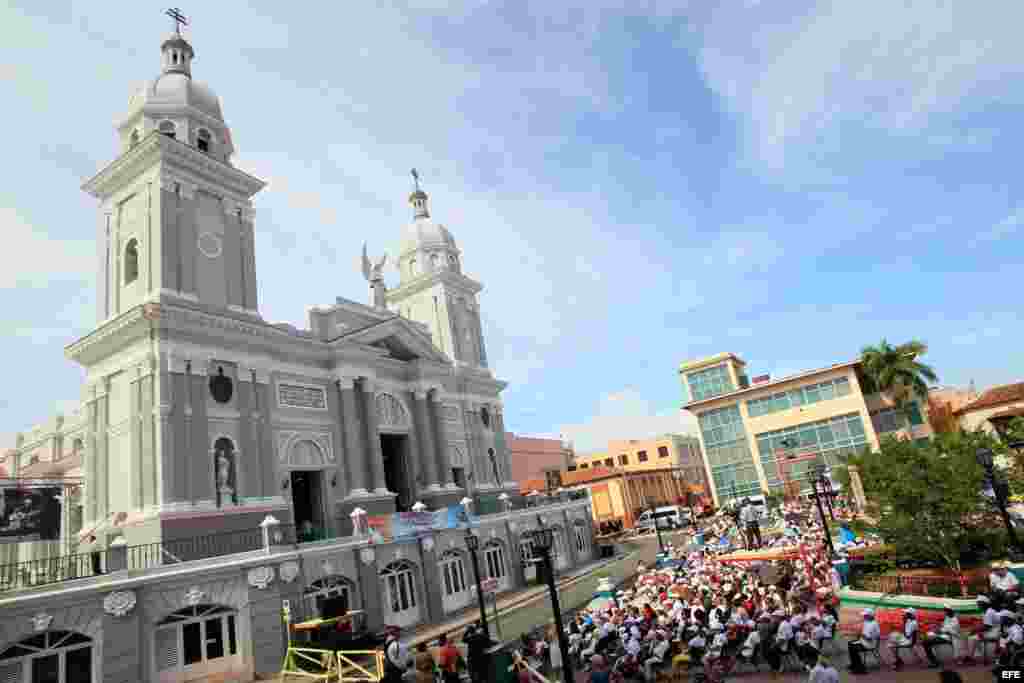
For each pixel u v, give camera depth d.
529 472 76.75
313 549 24.16
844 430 58.78
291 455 29.55
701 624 19.91
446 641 19.12
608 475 70.62
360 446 33.09
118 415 26.47
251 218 31.42
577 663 21.48
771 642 17.98
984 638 15.62
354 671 19.52
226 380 27.31
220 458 26.05
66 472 38.97
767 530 43.81
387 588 27.58
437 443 38.75
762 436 62.81
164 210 27.39
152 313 24.94
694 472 90.94
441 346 45.53
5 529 21.69
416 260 48.44
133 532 23.78
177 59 32.25
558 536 42.72
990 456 19.61
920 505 21.42
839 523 35.66
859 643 16.61
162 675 19.33
